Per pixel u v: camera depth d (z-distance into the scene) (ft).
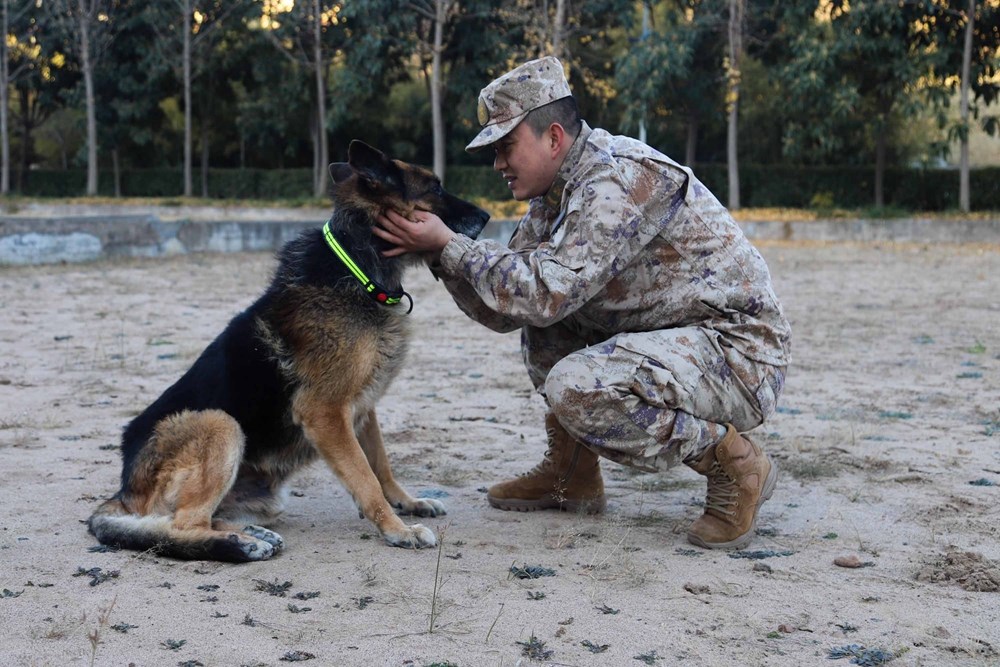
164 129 161.48
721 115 119.24
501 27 128.57
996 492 15.17
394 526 12.80
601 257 12.10
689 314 12.67
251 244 70.74
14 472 16.20
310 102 144.05
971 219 91.30
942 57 99.35
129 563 11.91
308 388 12.82
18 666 8.87
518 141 12.65
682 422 12.25
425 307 42.47
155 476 12.71
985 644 9.53
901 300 43.80
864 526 13.61
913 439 18.95
